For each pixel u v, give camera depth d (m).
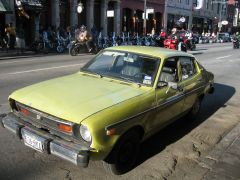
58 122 4.26
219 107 9.13
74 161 4.09
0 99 8.22
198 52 28.08
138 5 39.62
